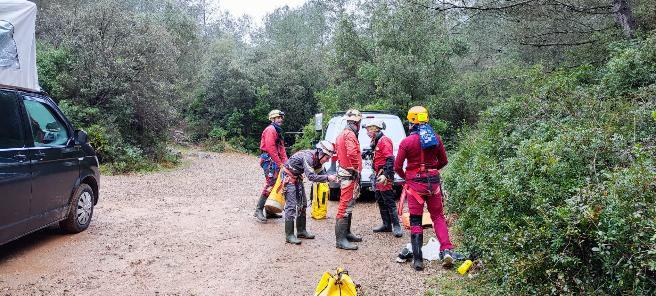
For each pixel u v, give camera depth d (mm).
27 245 5754
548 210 4242
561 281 3625
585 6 10219
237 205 8852
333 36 18625
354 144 6004
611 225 3496
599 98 6707
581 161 4742
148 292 4480
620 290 3404
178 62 26250
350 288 4148
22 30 6371
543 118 6926
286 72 27484
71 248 5707
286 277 4973
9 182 4824
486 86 15039
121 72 14445
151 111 15523
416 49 15938
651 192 3471
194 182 11984
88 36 14562
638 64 7051
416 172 5230
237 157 21547
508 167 5113
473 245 5121
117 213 7715
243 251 5824
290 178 6250
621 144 4660
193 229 6832
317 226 7234
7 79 6176
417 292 4547
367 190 9070
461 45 16812
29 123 5355
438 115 15539
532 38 11531
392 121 9383
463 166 7766
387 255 5754
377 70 15742
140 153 14602
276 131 7145
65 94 14148
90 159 6598
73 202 6191
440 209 5355
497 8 9883
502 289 4129
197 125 26641
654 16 9234
